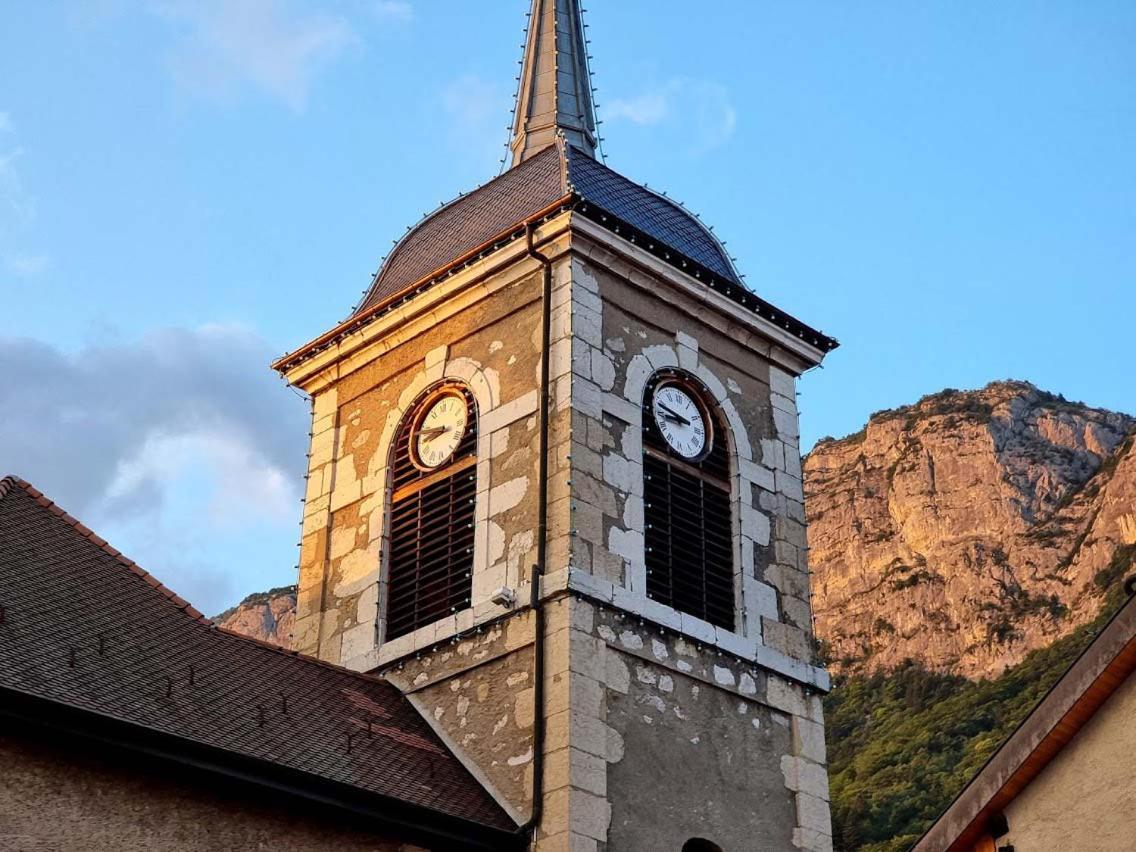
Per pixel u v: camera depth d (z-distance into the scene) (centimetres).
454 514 2277
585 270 2305
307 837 1688
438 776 1969
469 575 2205
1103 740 1362
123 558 1958
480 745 2038
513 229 2323
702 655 2161
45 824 1500
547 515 2128
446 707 2106
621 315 2323
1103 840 1338
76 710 1521
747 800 2108
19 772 1504
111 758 1562
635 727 2030
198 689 1806
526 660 2053
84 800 1534
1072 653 7681
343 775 1811
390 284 2580
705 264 2491
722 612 2250
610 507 2159
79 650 1722
